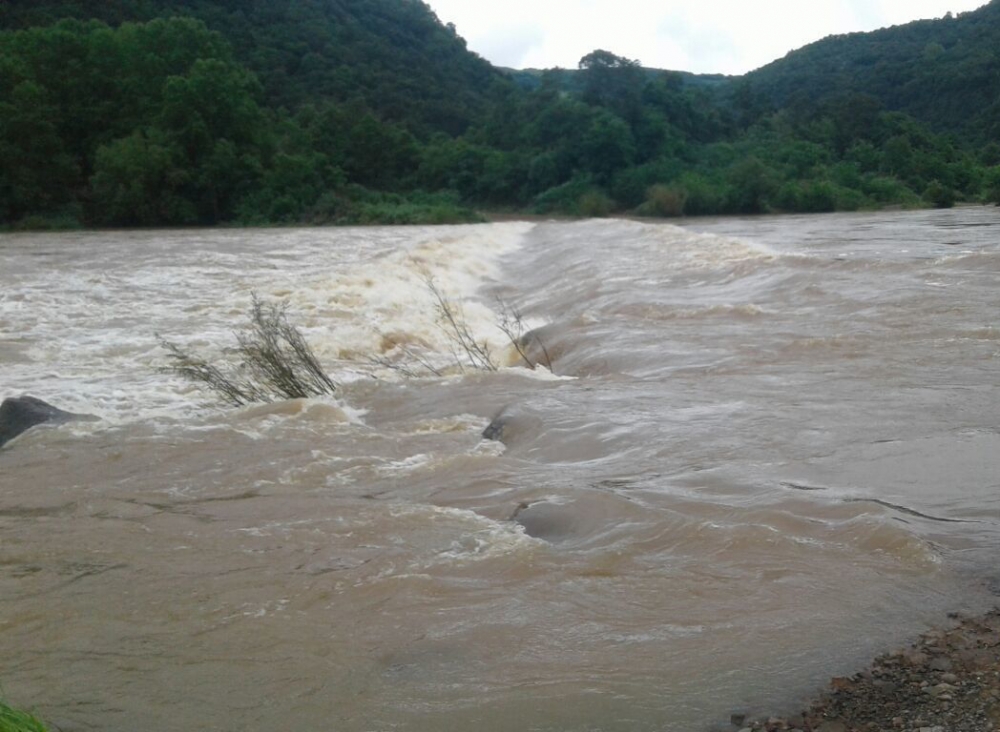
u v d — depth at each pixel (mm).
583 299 17078
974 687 3744
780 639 4227
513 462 7125
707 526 5375
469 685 4004
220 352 13773
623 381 9641
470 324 16406
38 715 3945
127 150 56938
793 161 76375
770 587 4707
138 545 5875
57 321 16938
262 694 4027
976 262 15961
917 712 3615
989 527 5289
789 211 68312
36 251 35094
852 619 4367
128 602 5023
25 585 5320
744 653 4129
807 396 8430
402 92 104500
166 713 3924
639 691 3887
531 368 12109
